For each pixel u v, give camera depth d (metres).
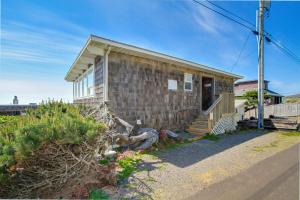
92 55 7.39
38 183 3.07
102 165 3.87
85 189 3.13
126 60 7.05
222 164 4.61
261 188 3.27
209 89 11.50
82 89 10.41
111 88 6.55
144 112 7.55
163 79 8.36
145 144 5.90
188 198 2.93
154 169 4.24
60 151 3.25
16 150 2.78
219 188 3.28
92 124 3.52
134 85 7.25
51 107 5.02
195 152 5.73
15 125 3.45
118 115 6.67
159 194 3.07
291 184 3.43
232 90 12.95
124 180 3.62
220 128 9.34
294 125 10.38
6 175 2.81
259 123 11.35
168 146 6.45
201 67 9.60
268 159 5.03
